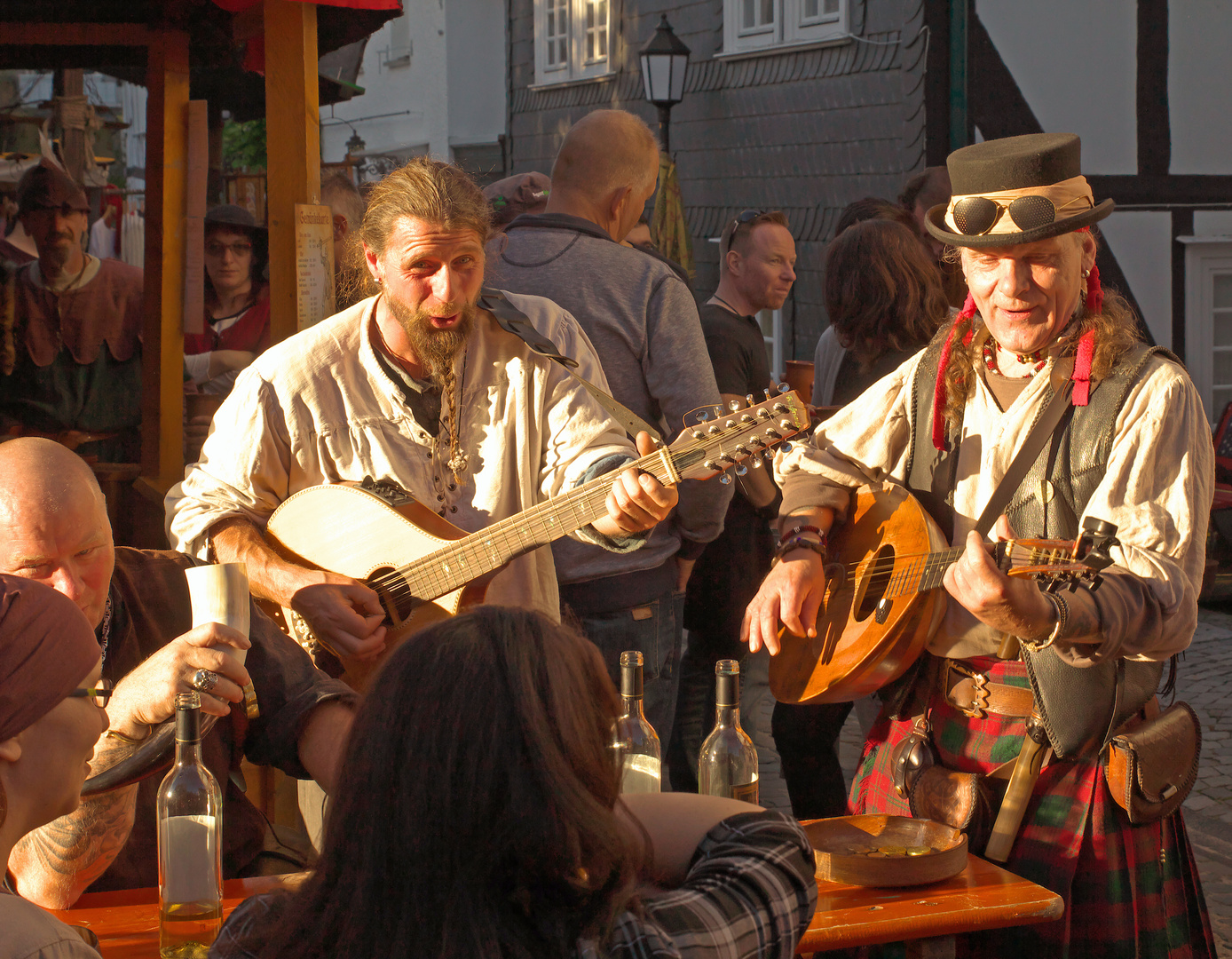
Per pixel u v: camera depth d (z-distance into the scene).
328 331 2.71
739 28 11.10
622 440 2.72
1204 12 9.71
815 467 2.54
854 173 9.95
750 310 4.50
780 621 2.47
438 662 1.11
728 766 1.96
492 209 2.60
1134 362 2.13
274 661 2.17
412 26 17.89
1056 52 9.38
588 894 1.10
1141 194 9.77
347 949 1.06
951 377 2.32
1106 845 2.12
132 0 4.72
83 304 5.57
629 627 3.09
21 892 1.89
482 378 2.69
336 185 6.48
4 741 1.25
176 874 1.72
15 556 1.87
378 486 2.69
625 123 3.35
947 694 2.31
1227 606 7.24
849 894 1.87
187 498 2.78
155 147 4.88
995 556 2.04
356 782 1.09
